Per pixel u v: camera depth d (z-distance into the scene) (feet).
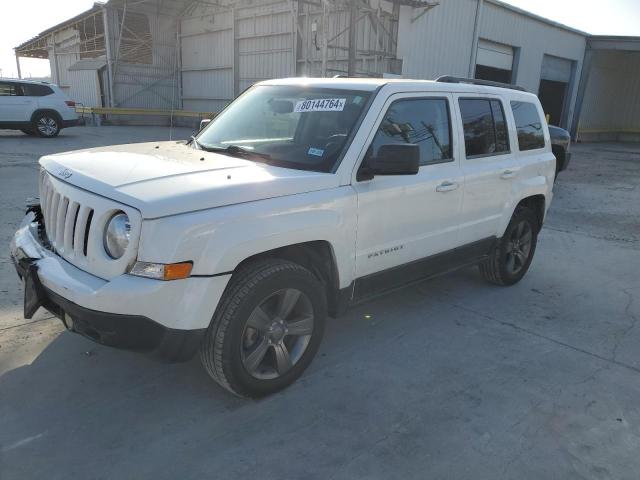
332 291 11.41
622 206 33.94
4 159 38.96
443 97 13.69
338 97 12.27
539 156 17.81
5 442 8.90
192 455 8.83
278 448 9.10
